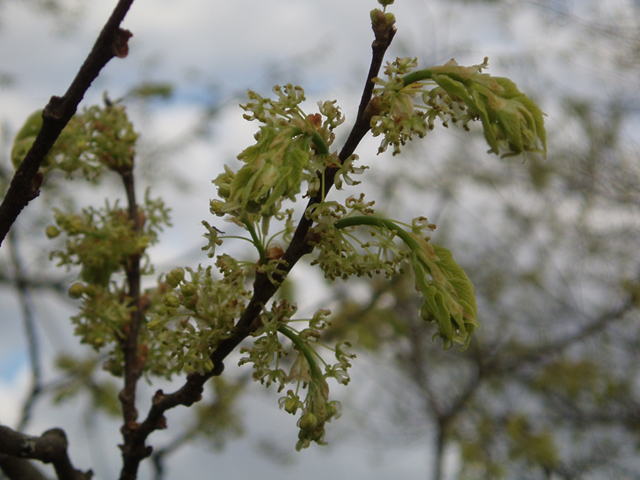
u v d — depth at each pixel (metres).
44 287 1.43
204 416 1.28
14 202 0.46
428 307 0.44
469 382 2.31
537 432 2.11
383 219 0.44
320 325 0.46
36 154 0.46
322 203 0.43
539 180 2.22
